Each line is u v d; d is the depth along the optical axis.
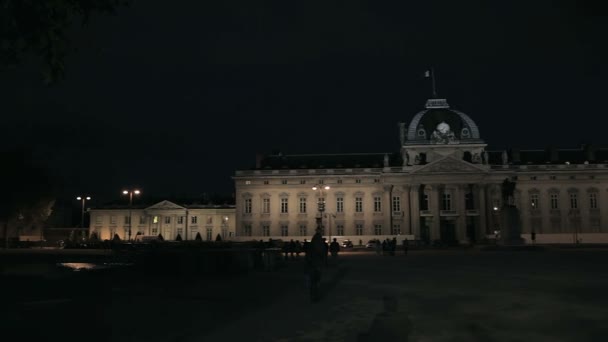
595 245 74.56
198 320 14.26
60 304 16.91
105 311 15.60
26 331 12.44
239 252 31.97
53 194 95.88
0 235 103.75
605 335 11.80
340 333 12.45
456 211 103.56
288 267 37.16
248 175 109.31
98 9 8.22
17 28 7.62
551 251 57.81
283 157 116.88
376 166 111.56
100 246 77.38
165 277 27.39
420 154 110.00
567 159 111.31
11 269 32.72
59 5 7.73
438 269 32.44
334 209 107.50
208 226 119.50
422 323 13.57
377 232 106.12
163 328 13.06
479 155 108.19
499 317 14.27
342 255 57.03
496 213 104.56
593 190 105.06
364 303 17.50
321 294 20.20
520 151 114.19
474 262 39.06
